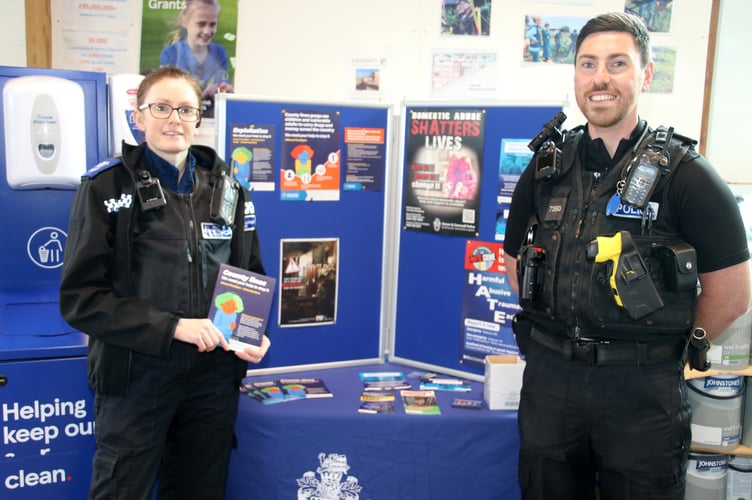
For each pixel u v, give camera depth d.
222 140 2.04
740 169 2.79
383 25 2.65
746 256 1.39
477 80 2.70
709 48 2.72
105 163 1.54
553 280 1.49
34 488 1.75
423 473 1.96
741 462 2.39
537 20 2.67
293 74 2.66
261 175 2.09
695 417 2.32
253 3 2.60
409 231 2.24
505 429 1.94
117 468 1.52
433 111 2.14
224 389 1.68
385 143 2.22
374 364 2.33
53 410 1.74
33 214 1.97
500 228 2.07
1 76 1.90
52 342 1.74
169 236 1.54
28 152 1.89
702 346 1.47
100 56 2.57
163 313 1.49
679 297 1.41
